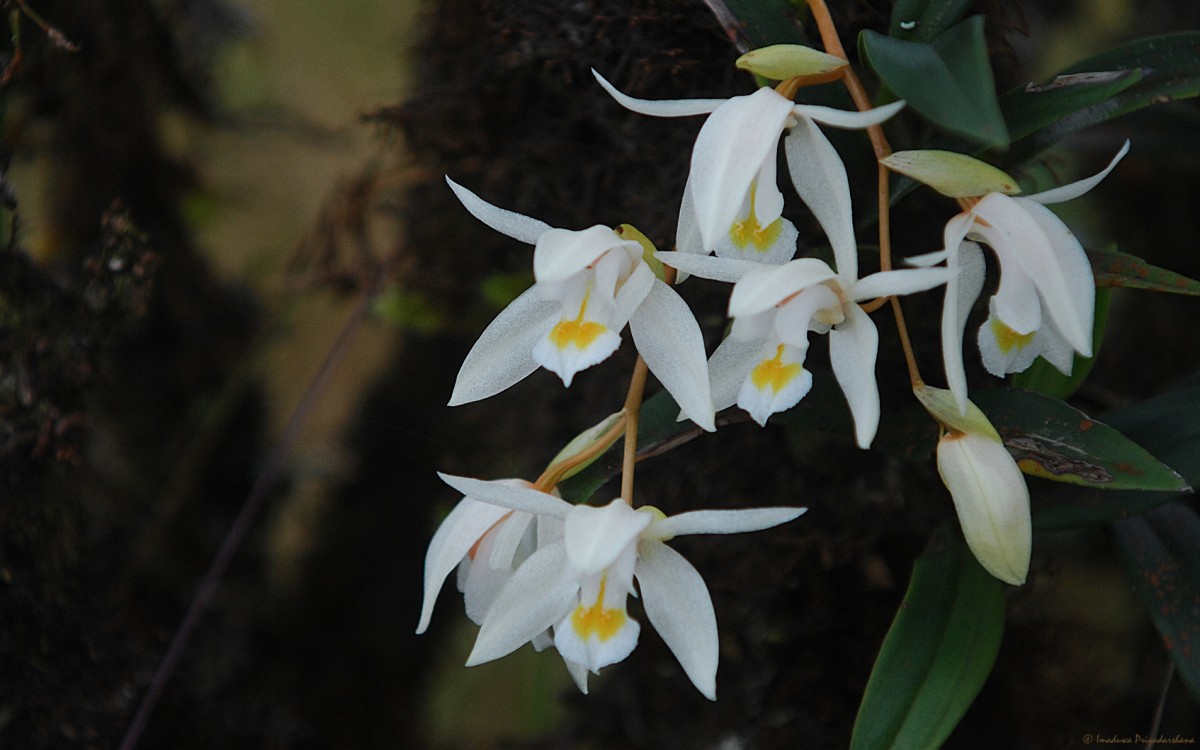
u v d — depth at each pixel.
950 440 0.36
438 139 0.42
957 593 0.37
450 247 0.44
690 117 0.40
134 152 0.45
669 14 0.39
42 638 0.41
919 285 0.35
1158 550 0.38
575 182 0.41
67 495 0.42
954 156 0.35
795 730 0.41
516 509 0.36
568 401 0.43
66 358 0.41
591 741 0.44
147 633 0.44
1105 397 0.41
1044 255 0.35
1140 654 0.42
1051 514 0.37
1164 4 0.44
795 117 0.36
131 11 0.44
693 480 0.41
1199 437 0.37
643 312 0.36
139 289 0.41
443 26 0.42
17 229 0.41
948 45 0.35
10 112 0.43
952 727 0.36
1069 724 0.41
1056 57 0.45
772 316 0.36
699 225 0.35
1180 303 0.44
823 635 0.40
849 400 0.35
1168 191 0.44
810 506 0.40
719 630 0.41
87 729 0.42
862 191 0.37
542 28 0.39
